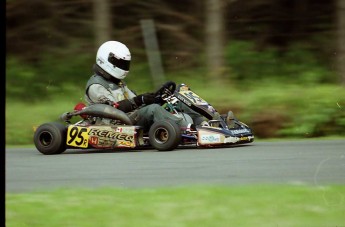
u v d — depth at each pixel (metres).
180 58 50.97
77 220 14.44
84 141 26.86
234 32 52.97
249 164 21.58
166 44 52.66
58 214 14.94
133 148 28.11
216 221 13.97
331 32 52.75
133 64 50.22
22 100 47.44
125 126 26.27
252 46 51.16
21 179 20.17
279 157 23.06
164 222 14.04
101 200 16.06
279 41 53.09
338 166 20.80
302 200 15.40
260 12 53.56
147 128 27.02
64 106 42.59
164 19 54.31
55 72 50.88
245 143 28.20
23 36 54.25
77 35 54.03
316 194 15.99
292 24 53.84
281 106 33.97
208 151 25.25
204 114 26.64
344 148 25.28
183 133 26.17
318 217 14.23
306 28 53.75
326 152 24.14
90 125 27.02
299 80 46.88
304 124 32.59
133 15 55.19
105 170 21.45
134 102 26.83
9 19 54.47
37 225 14.34
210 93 38.88
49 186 18.69
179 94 26.84
